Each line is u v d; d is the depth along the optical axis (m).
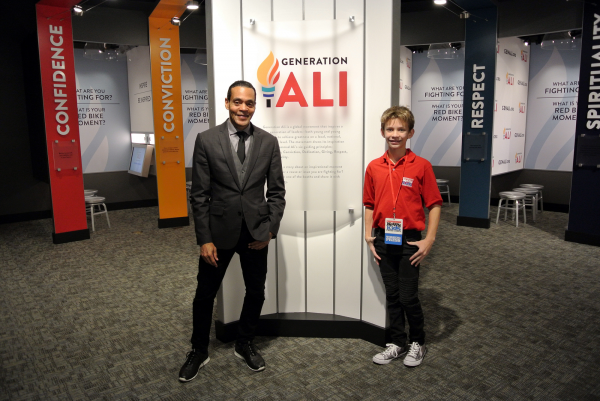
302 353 2.62
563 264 4.43
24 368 2.48
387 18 2.43
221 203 2.23
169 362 2.54
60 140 5.37
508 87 6.56
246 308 2.45
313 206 2.70
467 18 5.82
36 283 3.97
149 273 4.26
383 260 2.43
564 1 5.98
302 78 2.60
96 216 7.20
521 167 7.43
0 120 6.63
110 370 2.46
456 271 4.23
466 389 2.22
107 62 7.49
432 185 2.32
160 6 5.50
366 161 2.62
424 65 7.89
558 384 2.27
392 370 2.42
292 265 2.83
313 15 2.56
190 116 8.23
